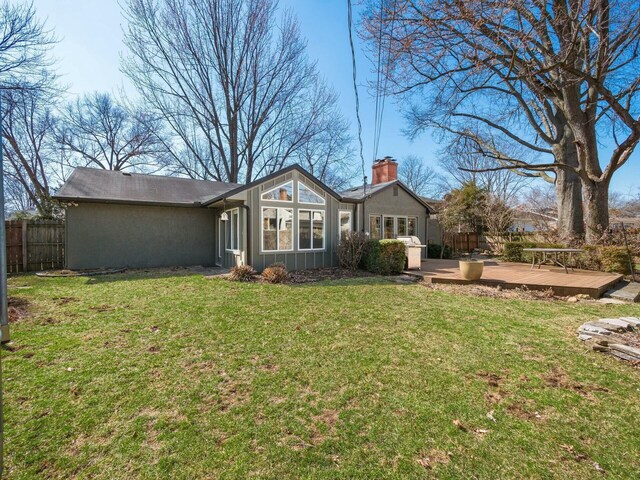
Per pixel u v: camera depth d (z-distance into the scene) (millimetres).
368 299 6230
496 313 5320
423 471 1950
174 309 5320
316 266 10766
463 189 20625
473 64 8336
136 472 1928
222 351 3645
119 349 3648
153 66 18203
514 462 2023
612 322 4238
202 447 2133
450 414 2502
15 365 3205
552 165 10914
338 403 2643
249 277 8352
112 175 12391
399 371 3199
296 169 10180
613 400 2715
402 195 14680
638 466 1996
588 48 8234
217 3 18250
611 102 8602
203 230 12172
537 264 11547
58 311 5133
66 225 10016
